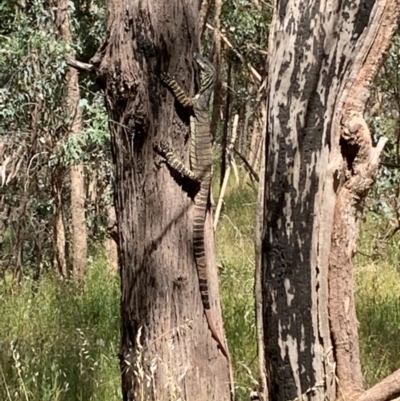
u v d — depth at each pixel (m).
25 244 11.61
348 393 3.63
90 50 11.81
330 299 3.62
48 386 5.30
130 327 4.85
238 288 8.92
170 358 4.73
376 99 11.15
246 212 15.01
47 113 9.90
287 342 3.63
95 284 10.04
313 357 3.62
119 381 5.76
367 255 10.75
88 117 10.97
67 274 11.30
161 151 4.68
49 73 9.36
